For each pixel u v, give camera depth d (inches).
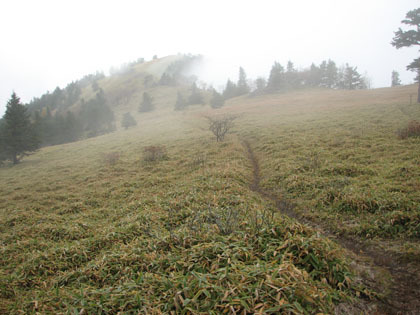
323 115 1256.8
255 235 212.4
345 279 172.9
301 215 328.8
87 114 3105.3
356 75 3631.9
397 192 316.8
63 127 2485.2
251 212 289.9
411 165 409.7
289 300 136.8
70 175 797.2
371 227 261.0
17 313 175.0
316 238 200.4
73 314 150.1
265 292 139.4
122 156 968.3
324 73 4008.4
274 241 201.0
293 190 408.2
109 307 154.2
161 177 605.0
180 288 155.0
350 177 408.5
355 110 1263.5
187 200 386.3
